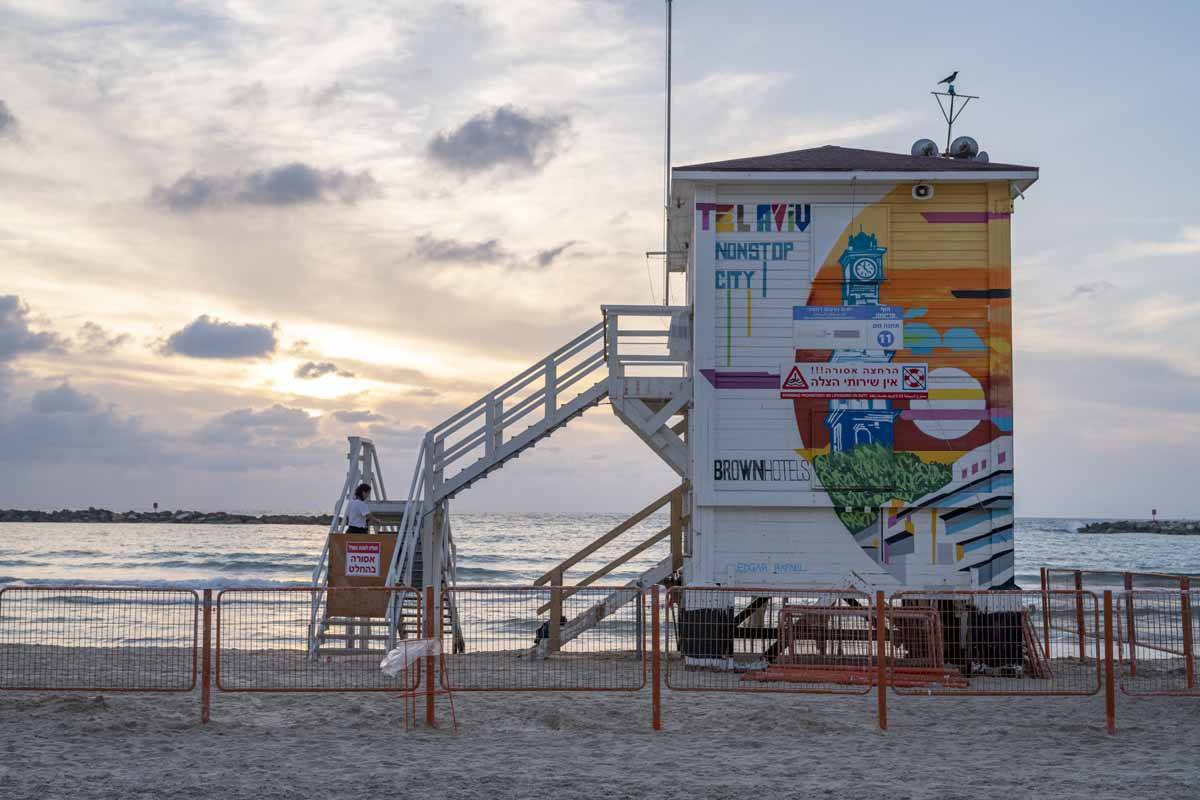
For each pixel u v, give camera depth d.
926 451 16.33
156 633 24.94
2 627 25.89
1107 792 8.85
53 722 11.27
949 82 20.12
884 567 16.27
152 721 11.47
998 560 16.14
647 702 13.05
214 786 8.73
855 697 13.77
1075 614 18.55
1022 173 16.25
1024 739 11.12
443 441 18.58
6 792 8.48
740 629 16.03
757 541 16.38
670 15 20.75
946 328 16.44
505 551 84.06
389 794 8.57
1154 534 124.88
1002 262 16.44
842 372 16.44
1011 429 16.28
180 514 163.00
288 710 12.28
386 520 19.23
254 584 54.53
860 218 16.59
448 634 19.92
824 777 9.35
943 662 14.76
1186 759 10.14
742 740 10.95
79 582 54.69
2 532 118.88
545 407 18.28
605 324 18.09
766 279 16.59
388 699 12.96
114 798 8.34
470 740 10.84
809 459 16.39
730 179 16.44
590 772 9.45
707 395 16.48
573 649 21.11
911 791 8.85
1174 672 16.17
